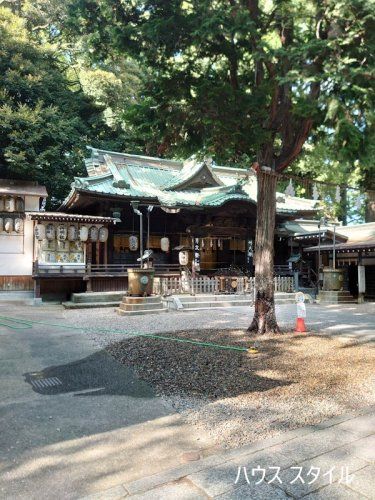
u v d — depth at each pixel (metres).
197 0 6.59
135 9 7.37
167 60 7.59
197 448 3.60
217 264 20.61
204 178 19.31
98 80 22.42
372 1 5.49
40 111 18.98
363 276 17.67
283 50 6.21
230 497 2.80
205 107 7.23
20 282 16.56
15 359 6.72
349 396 4.78
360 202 10.11
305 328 8.90
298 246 22.09
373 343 7.52
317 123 7.60
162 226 19.28
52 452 3.53
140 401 4.76
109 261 17.81
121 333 8.79
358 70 5.69
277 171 8.45
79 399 4.84
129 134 23.00
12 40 19.50
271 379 5.39
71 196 16.94
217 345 7.28
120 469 3.26
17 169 18.20
